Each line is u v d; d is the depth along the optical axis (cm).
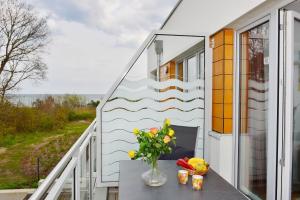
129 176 205
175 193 172
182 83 379
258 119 299
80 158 220
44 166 622
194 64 522
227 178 351
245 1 284
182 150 305
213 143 370
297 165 251
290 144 243
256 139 304
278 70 252
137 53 369
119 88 370
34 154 671
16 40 928
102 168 371
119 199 161
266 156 282
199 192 174
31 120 831
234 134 345
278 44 252
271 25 261
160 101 375
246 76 328
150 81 373
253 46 309
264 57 286
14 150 712
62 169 148
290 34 244
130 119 371
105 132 369
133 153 186
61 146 709
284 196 246
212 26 382
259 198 297
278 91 253
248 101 323
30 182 560
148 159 185
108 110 368
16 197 511
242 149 338
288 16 244
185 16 547
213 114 383
